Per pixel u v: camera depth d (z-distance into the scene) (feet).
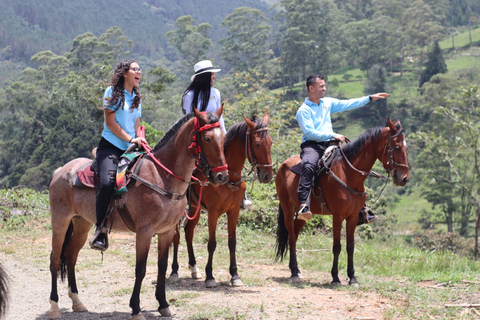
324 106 24.49
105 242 17.16
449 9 462.19
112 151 17.84
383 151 22.39
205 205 22.43
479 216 61.67
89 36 269.23
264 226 40.32
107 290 22.09
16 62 540.93
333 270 23.11
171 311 18.45
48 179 172.76
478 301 19.12
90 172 18.01
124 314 18.37
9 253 29.84
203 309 18.43
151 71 116.26
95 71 227.81
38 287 22.61
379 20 348.59
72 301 19.11
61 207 18.56
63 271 19.22
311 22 316.60
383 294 20.80
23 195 42.75
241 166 22.43
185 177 17.38
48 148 177.58
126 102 18.07
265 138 21.58
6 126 224.53
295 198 24.32
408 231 153.69
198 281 23.77
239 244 33.83
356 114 284.61
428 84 266.36
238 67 325.01
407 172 22.22
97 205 17.10
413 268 26.68
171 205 17.13
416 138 81.30
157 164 17.29
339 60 319.88
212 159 16.76
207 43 319.06
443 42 395.75
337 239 23.00
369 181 169.48
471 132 77.61
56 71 268.41
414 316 17.69
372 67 312.29
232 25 329.11
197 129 16.93
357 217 23.36
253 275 25.26
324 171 23.20
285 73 322.34
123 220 17.30
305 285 22.91
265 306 18.86
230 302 19.40
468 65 327.26
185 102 23.12
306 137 24.54
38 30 631.15
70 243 19.16
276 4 362.53
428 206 183.52
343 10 418.10
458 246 64.18
